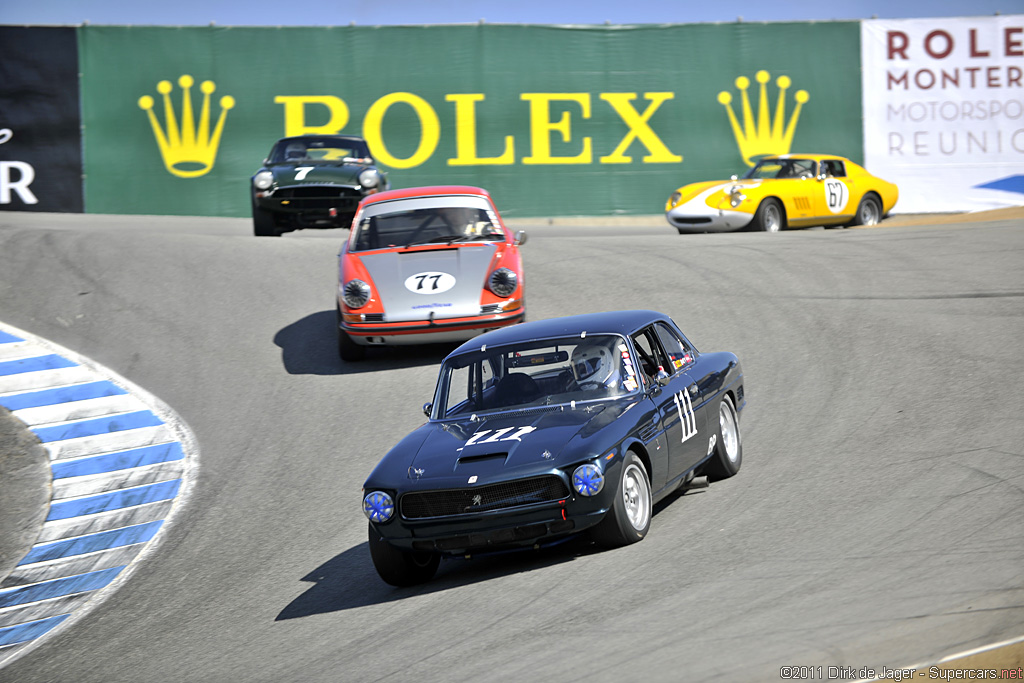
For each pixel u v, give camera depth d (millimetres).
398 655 18922
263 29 92375
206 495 33281
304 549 27891
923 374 36406
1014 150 95750
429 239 44688
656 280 54344
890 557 19781
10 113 90375
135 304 53781
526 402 25031
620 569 21375
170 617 24750
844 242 62312
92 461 37125
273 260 60969
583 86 94438
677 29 94625
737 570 20250
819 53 95250
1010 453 26406
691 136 95375
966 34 95000
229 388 43188
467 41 93500
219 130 92688
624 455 22500
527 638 18422
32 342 48906
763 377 38625
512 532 21750
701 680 15219
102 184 91938
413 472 22641
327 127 93375
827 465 27688
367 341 42344
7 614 27156
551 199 95000
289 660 19969
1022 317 42625
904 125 95625
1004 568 18266
